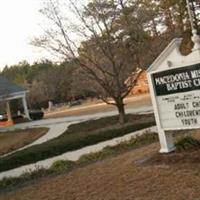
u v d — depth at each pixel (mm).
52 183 11211
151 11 26281
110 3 24609
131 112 30812
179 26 28578
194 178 8852
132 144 14797
